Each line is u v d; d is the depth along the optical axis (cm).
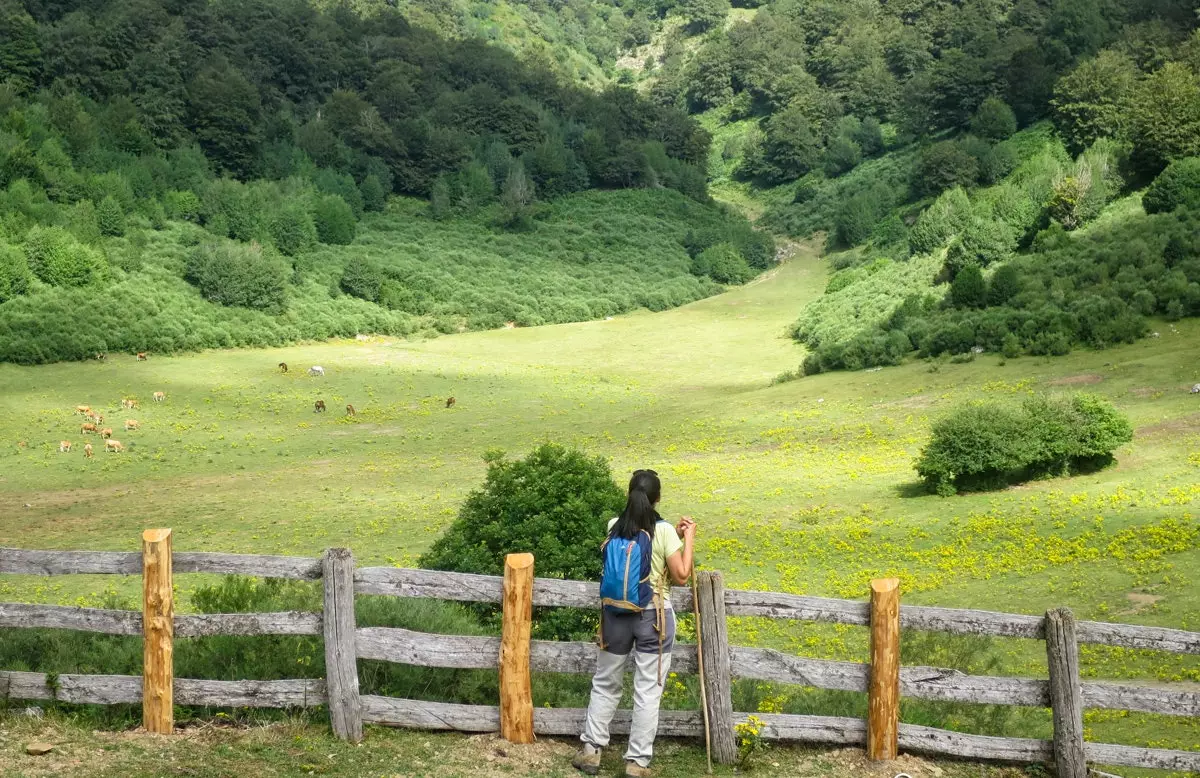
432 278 12131
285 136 16450
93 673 841
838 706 965
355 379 7744
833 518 3192
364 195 15475
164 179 13062
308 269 11862
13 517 3822
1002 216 10069
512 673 754
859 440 4525
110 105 14600
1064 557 2436
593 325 11312
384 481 4456
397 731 772
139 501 4147
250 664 852
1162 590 2092
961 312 6862
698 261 14412
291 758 724
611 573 719
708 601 747
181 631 766
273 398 6994
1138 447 3572
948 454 3325
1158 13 16238
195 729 767
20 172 11450
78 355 7906
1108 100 13675
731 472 4091
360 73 19888
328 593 752
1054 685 748
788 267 14962
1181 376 4606
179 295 9931
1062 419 3344
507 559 750
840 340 7931
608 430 5550
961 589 2314
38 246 9250
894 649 752
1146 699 750
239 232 12306
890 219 14975
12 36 15462
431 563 1662
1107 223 8781
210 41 18438
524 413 6462
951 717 983
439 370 8238
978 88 17262
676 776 728
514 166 16812
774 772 739
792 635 1952
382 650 762
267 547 3131
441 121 18325
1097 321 5694
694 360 8894
